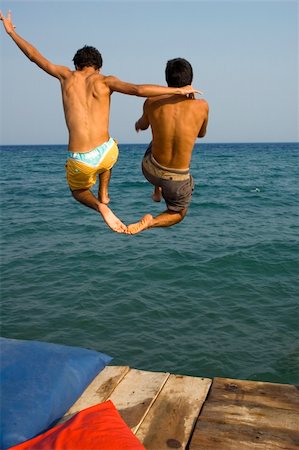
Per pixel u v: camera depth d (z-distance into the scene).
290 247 14.33
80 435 3.50
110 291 10.71
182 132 3.99
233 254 13.47
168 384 4.81
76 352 4.71
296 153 118.31
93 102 3.96
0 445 3.55
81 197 4.23
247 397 4.50
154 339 8.47
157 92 3.82
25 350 4.49
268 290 10.74
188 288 10.88
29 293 10.65
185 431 4.06
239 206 23.38
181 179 4.18
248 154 111.56
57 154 115.00
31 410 3.84
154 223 4.29
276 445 3.82
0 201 25.47
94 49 4.16
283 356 7.90
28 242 15.36
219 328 8.88
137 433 4.04
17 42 4.10
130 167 58.59
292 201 25.14
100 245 14.75
